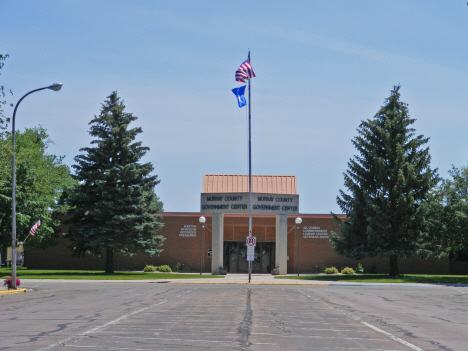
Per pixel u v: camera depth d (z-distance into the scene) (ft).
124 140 139.95
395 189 129.18
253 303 61.98
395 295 81.87
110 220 137.18
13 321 42.29
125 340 32.35
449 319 48.34
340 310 55.36
